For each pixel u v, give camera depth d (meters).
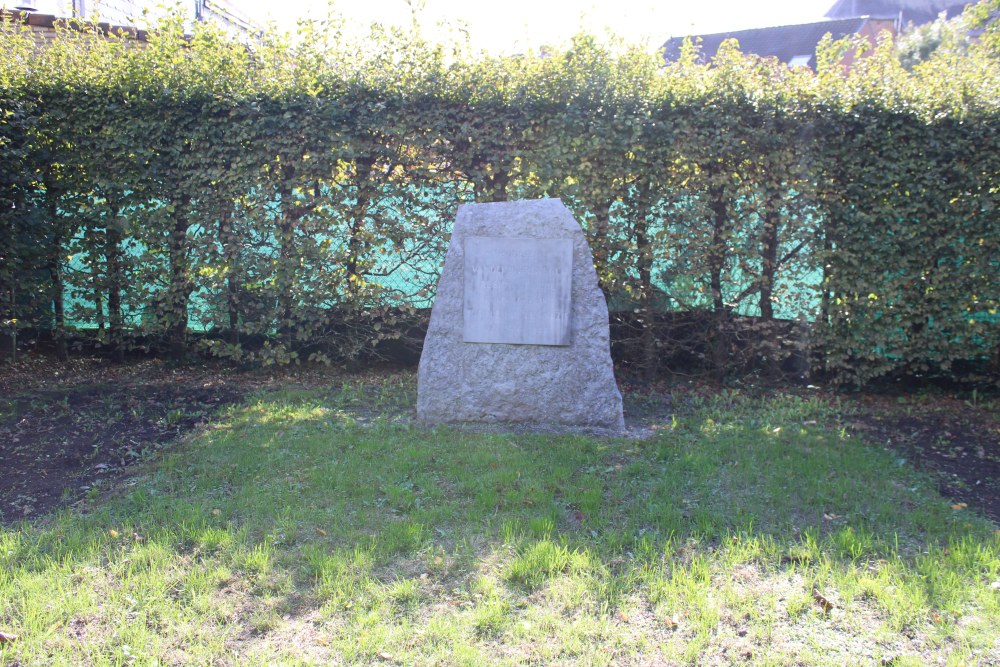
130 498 4.46
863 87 6.82
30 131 7.21
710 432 5.93
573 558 3.72
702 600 3.36
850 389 7.36
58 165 7.39
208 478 4.75
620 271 7.32
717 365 7.54
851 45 7.47
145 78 7.26
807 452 5.42
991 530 4.20
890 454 5.48
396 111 7.11
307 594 3.41
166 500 4.42
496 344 5.88
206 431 5.76
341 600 3.37
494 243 5.82
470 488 4.64
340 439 5.50
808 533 4.04
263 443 5.43
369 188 7.38
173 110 7.20
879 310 6.95
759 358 7.65
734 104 6.84
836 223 6.96
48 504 4.45
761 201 7.01
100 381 7.30
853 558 3.78
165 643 3.05
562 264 5.78
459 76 7.18
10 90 7.11
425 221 7.41
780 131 6.89
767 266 7.26
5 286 7.36
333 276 7.54
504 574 3.59
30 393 6.74
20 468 4.98
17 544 3.81
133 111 7.22
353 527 4.07
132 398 6.65
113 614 3.23
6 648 2.96
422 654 3.00
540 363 5.86
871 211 6.86
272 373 7.79
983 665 2.96
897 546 3.93
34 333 8.16
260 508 4.29
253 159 7.21
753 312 7.46
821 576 3.58
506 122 7.08
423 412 5.98
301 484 4.68
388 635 3.11
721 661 2.98
